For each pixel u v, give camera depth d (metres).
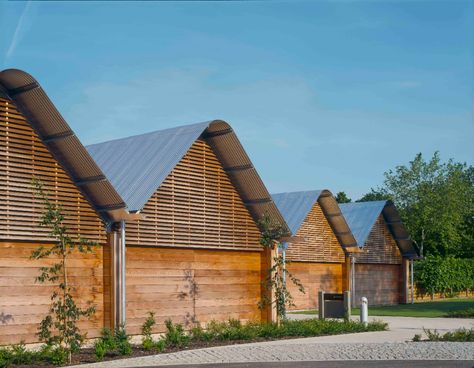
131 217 18.94
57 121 17.44
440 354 14.52
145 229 20.33
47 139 17.94
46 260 17.75
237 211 23.42
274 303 23.66
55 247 15.45
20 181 17.30
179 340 17.19
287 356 14.71
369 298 39.50
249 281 23.58
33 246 17.48
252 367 13.27
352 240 37.41
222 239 22.73
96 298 18.80
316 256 36.19
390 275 41.38
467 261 48.28
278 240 24.28
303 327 19.97
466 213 57.94
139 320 19.92
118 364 14.10
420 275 44.38
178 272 21.25
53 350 15.09
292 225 34.81
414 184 56.22
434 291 45.38
